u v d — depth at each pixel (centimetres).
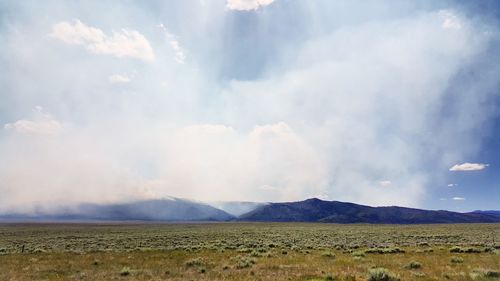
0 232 8900
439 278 1728
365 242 4472
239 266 2264
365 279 1748
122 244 4691
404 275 1817
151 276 1994
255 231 8519
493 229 8219
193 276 1953
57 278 2003
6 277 2056
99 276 2036
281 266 2225
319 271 2012
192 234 7281
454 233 6456
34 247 4397
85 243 4978
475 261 2361
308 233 7306
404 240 4772
